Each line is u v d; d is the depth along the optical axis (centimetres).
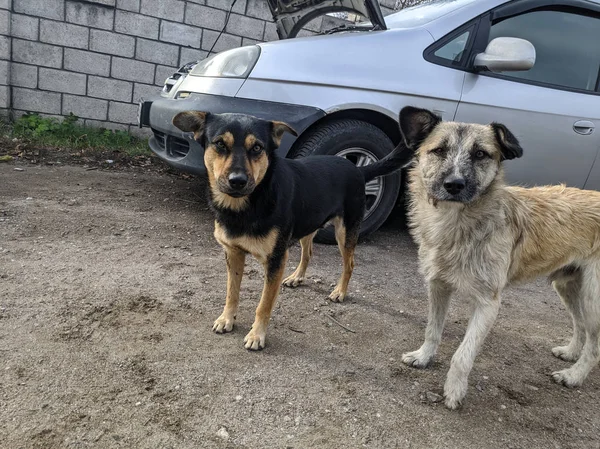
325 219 195
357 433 129
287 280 215
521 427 141
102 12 409
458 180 143
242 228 161
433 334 164
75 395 130
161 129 268
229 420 128
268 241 163
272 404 136
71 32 407
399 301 213
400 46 252
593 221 165
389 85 247
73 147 392
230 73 246
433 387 155
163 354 153
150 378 141
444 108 253
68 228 244
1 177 308
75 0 399
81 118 432
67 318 165
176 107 253
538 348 189
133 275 204
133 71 434
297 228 180
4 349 145
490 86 259
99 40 416
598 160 279
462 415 143
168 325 170
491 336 194
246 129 160
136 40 426
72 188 307
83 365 143
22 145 375
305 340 173
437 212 156
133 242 239
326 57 244
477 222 150
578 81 276
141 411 127
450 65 257
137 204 294
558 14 273
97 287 189
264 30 466
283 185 170
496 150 155
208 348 160
